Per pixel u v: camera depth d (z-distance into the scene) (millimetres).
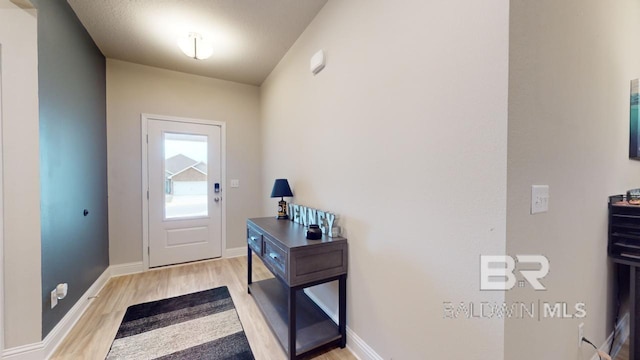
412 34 1237
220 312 2168
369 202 1544
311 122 2250
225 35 2445
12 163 1545
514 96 895
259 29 2350
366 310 1575
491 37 917
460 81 1022
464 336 1024
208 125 3471
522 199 942
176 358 1623
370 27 1515
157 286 2680
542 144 1019
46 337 1645
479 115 959
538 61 987
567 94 1141
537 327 1058
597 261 1447
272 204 3283
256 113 3797
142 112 3090
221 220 3566
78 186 2158
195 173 3404
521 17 914
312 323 1886
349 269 1736
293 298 1551
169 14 2135
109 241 2934
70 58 2037
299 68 2475
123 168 3002
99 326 1964
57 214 1807
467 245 1008
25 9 1576
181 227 3326
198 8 2062
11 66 1542
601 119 1405
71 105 2051
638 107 1678
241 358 1620
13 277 1544
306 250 1591
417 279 1226
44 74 1676
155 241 3180
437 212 1126
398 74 1320
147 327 1949
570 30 1146
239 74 3377
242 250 3711
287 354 1598
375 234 1499
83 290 2223
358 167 1637
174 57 2902
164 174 3223
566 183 1166
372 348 1523
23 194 1568
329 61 1949
